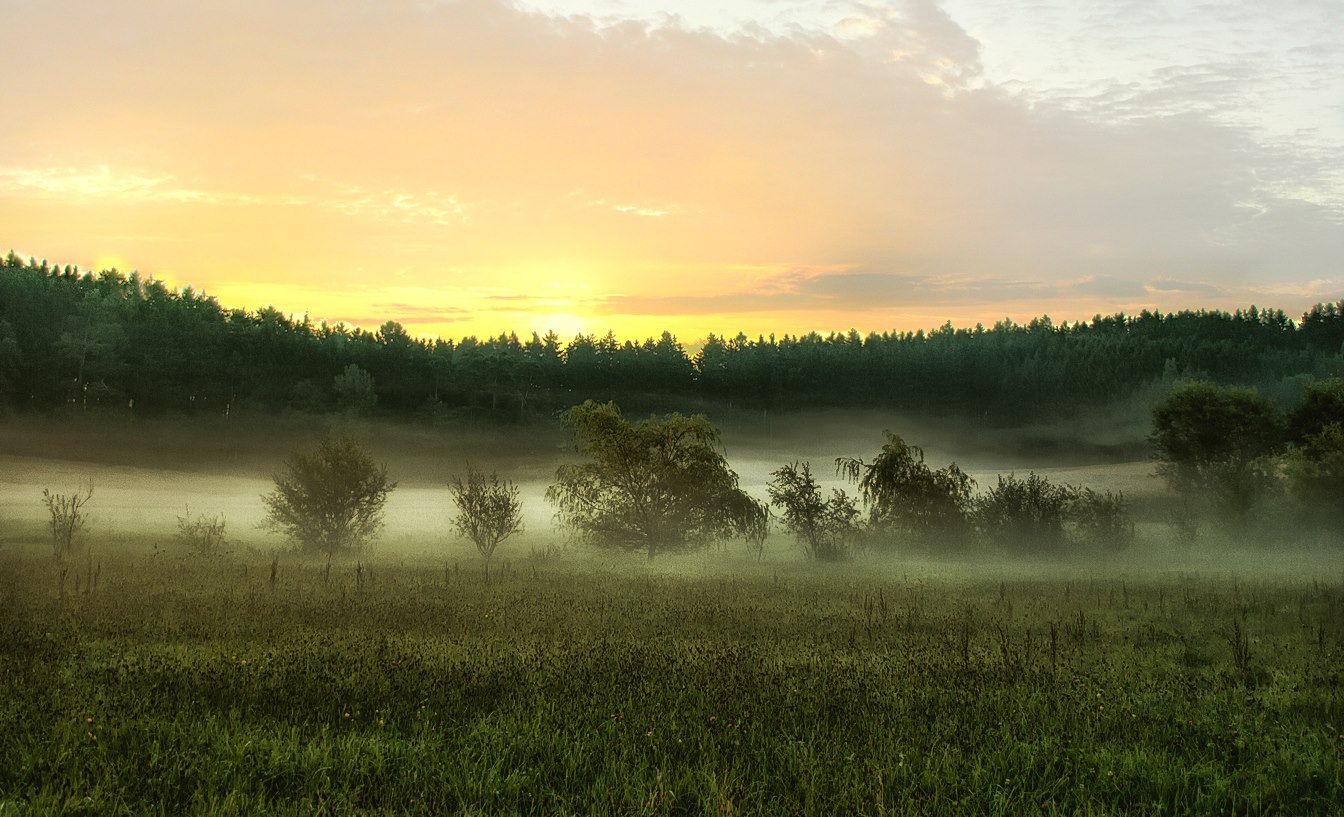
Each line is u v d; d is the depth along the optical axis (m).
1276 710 8.77
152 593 16.83
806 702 8.48
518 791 5.93
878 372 181.25
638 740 7.12
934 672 10.25
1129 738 7.55
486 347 153.50
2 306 108.75
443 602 16.83
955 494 33.59
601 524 32.09
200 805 5.45
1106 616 16.72
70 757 6.25
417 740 7.03
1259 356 172.00
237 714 7.58
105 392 105.50
